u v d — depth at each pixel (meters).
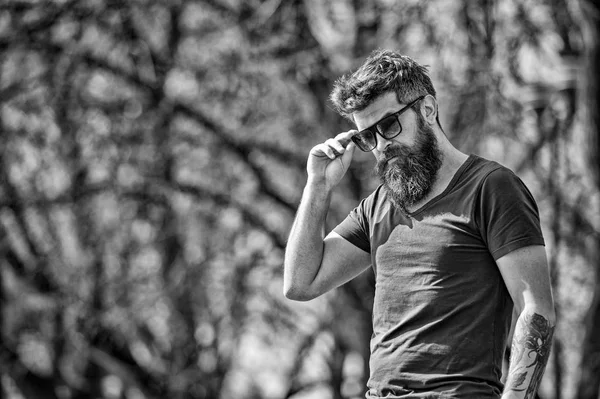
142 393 16.28
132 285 15.44
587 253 14.27
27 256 15.74
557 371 14.34
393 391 4.25
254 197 15.63
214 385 15.70
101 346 16.09
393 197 4.41
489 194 4.22
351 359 16.83
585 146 13.65
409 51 14.40
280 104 15.18
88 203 15.53
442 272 4.24
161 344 16.05
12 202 15.54
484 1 14.15
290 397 16.36
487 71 14.05
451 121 14.15
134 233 15.53
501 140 14.27
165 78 15.67
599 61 13.30
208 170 15.44
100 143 15.53
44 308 15.53
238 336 15.59
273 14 15.35
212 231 15.38
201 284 15.32
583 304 14.39
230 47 15.42
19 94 15.54
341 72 14.80
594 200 14.15
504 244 4.13
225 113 15.48
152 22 15.66
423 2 14.42
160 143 15.45
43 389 16.47
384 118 4.38
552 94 14.27
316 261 4.77
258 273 15.67
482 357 4.18
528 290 4.08
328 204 4.85
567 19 14.10
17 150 15.62
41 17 15.67
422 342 4.23
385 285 4.40
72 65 15.61
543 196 14.35
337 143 4.82
